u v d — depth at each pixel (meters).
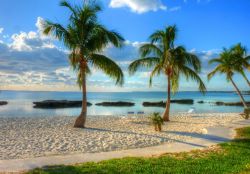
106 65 18.78
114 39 18.56
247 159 9.71
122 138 14.53
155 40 22.83
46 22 18.02
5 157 10.22
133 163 8.98
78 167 8.47
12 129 18.14
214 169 8.44
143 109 47.16
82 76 19.17
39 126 19.84
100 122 23.23
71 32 18.23
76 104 54.09
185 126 20.56
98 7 18.48
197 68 22.61
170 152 10.91
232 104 60.66
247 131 16.38
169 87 24.25
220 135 15.08
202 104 63.62
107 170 8.18
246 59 32.00
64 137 14.80
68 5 18.03
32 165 8.79
